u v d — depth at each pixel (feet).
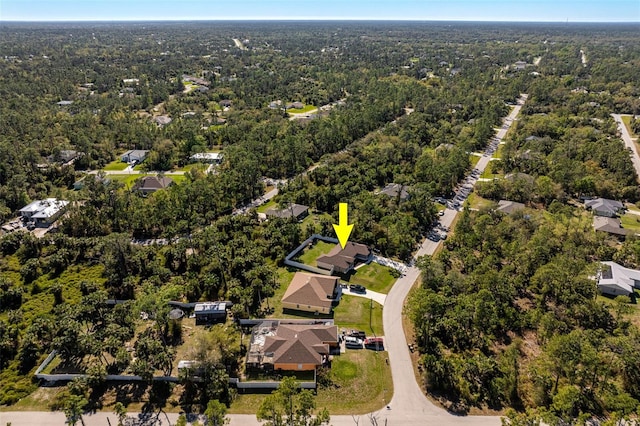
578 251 259.19
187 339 208.33
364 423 164.86
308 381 183.93
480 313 204.33
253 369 190.19
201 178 391.86
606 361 181.37
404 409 170.71
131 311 214.28
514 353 186.60
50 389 180.65
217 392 172.86
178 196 335.47
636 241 274.77
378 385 181.98
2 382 183.42
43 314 224.74
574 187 368.07
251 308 230.27
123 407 160.86
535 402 171.73
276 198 371.35
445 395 177.17
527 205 356.38
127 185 403.54
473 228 298.97
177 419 165.58
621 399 164.35
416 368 191.11
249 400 175.11
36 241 288.51
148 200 343.46
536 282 236.63
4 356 197.47
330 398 175.83
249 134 503.61
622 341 186.91
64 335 193.98
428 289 221.05
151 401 173.78
